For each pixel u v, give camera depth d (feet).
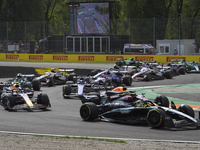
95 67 462.60
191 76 358.64
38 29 595.88
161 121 117.39
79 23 595.47
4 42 602.03
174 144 97.50
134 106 134.62
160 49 555.69
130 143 98.63
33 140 101.76
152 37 566.77
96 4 580.30
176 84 290.56
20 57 597.93
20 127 124.98
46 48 592.60
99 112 147.64
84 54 564.71
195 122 116.47
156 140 102.17
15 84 179.11
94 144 96.78
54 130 119.44
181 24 546.67
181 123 119.55
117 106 139.74
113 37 565.12
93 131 117.80
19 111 165.68
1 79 360.28
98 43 570.46
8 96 165.27
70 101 201.16
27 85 218.38
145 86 277.85
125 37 561.43
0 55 609.01
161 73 332.60
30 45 595.88
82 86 207.72
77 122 135.95
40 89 270.67
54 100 206.08
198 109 168.25
